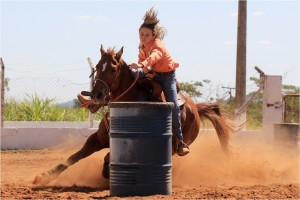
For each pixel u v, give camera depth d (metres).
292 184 11.30
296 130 15.84
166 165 9.38
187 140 12.13
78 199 9.16
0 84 19.61
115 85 10.44
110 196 9.41
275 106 21.06
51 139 19.88
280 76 21.16
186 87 22.39
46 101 22.92
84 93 10.40
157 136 9.26
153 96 10.75
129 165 9.23
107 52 10.44
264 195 9.58
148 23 10.67
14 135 19.70
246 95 22.30
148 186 9.24
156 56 10.26
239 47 22.45
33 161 16.02
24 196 9.48
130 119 9.22
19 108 22.75
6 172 13.61
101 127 10.82
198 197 9.23
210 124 16.03
